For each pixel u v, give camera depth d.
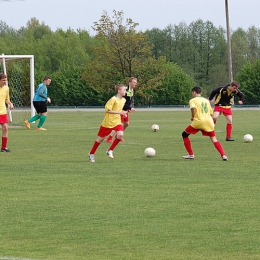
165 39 145.62
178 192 14.91
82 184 16.19
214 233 10.85
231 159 21.88
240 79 109.69
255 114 66.00
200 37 144.88
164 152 24.48
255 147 26.47
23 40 157.50
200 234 10.79
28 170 19.03
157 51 145.88
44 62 140.88
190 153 21.97
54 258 9.38
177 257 9.41
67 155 23.50
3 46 144.00
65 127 41.97
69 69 115.81
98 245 10.13
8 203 13.59
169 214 12.39
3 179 17.14
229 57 82.12
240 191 15.02
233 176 17.58
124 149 25.72
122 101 21.47
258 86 107.75
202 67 144.38
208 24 144.00
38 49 142.88
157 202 13.66
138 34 96.06
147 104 113.69
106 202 13.67
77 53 143.88
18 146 27.30
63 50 142.50
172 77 113.31
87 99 113.44
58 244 10.20
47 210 12.84
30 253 9.67
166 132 36.25
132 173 18.25
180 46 145.00
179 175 17.80
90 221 11.82
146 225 11.48
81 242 10.32
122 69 97.12
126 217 12.15
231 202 13.61
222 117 57.81
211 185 15.95
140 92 98.38
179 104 113.12
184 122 49.12
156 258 9.36
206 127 21.45
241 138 31.52
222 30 149.62
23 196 14.47
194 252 9.67
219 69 139.88
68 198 14.18
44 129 38.91
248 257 9.38
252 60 147.12
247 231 10.98
